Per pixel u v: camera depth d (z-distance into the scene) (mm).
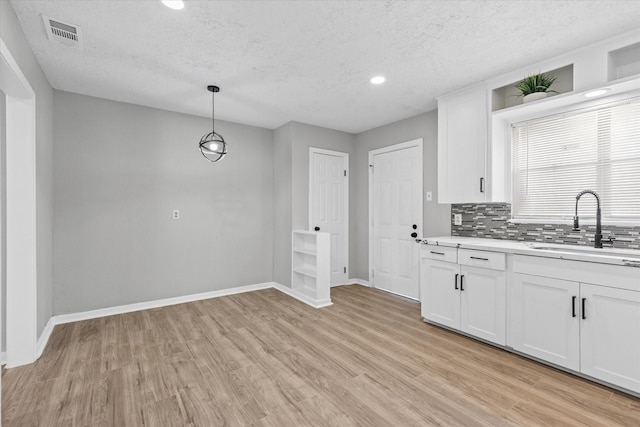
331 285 4723
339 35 2254
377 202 4617
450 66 2719
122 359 2443
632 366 1894
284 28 2166
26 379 2152
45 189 2824
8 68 1856
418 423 1708
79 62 2635
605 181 2512
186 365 2354
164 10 1970
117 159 3518
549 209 2848
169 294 3840
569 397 1927
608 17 2023
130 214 3588
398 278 4281
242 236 4426
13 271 2340
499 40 2309
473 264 2732
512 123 3074
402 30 2186
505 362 2377
